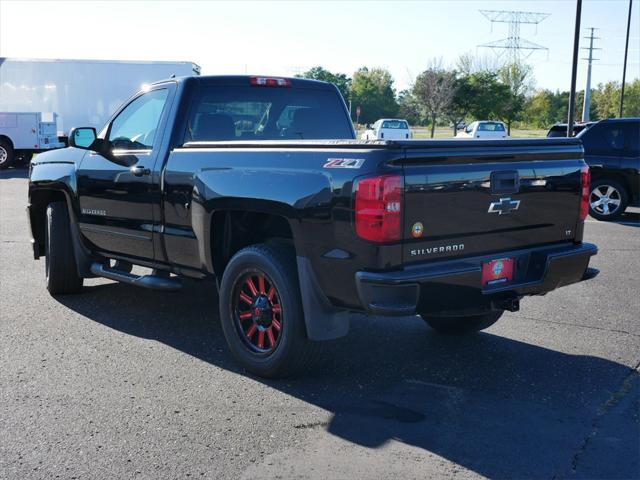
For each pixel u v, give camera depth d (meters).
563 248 4.69
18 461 3.46
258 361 4.59
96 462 3.45
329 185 4.02
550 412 4.09
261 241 5.04
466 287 4.09
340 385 4.50
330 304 4.20
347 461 3.47
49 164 6.66
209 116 5.49
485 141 4.19
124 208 5.70
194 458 3.49
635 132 12.20
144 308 6.34
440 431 3.82
